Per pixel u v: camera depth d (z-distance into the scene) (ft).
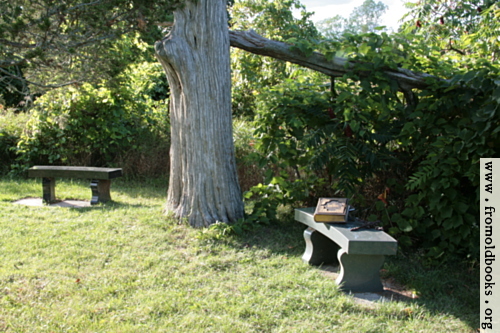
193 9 17.85
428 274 14.49
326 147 17.19
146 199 24.71
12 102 39.68
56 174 23.21
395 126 17.02
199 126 18.29
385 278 14.56
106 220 19.40
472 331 11.27
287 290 13.10
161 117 31.60
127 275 13.73
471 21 24.41
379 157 16.69
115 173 23.32
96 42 11.39
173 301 12.10
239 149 27.12
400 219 16.08
